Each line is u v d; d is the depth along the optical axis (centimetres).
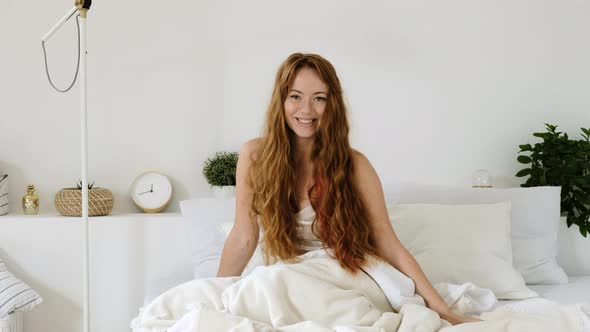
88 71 328
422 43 347
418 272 215
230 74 338
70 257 305
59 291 305
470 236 269
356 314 180
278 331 165
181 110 335
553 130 339
